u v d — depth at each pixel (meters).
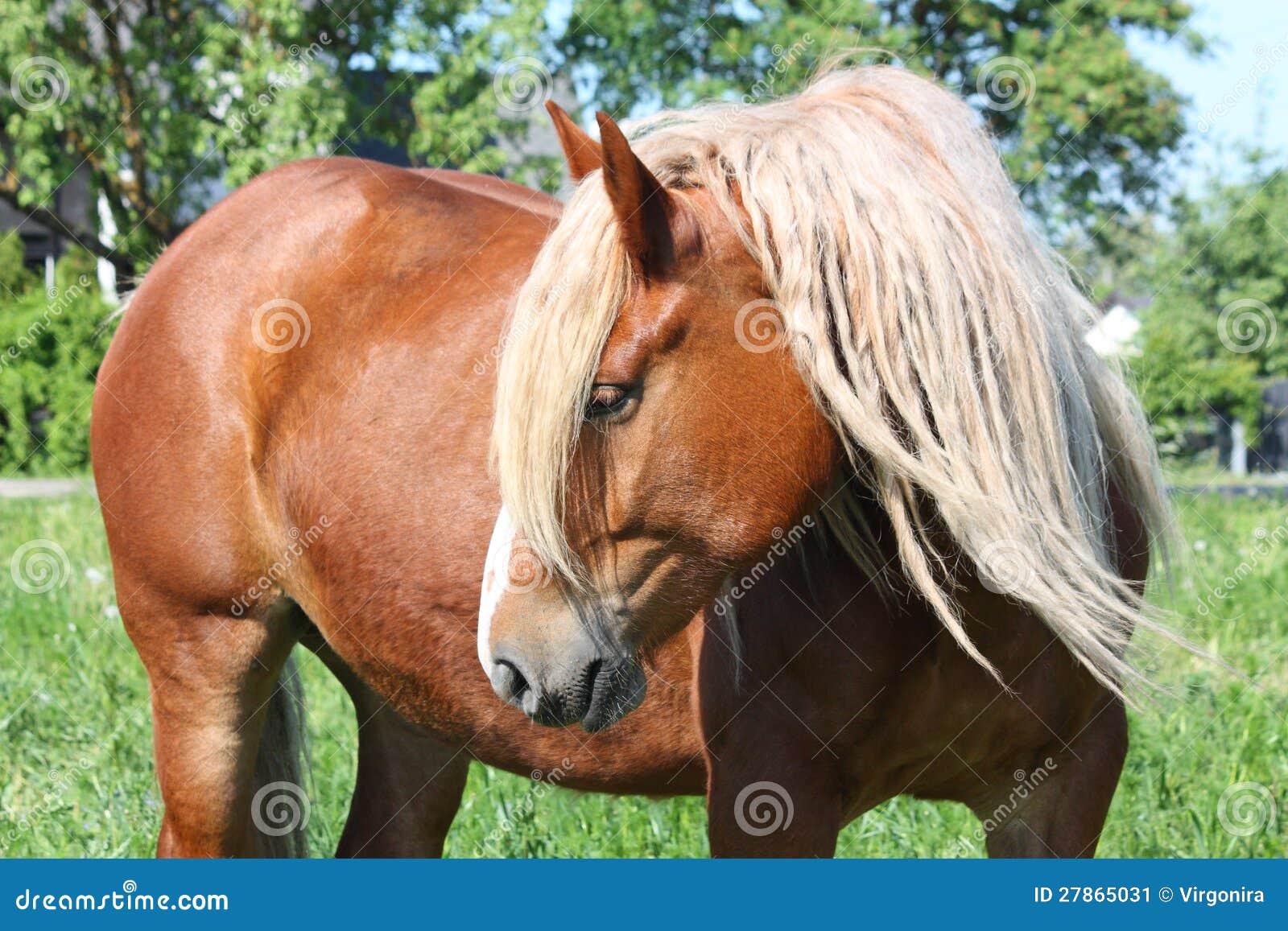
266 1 10.67
